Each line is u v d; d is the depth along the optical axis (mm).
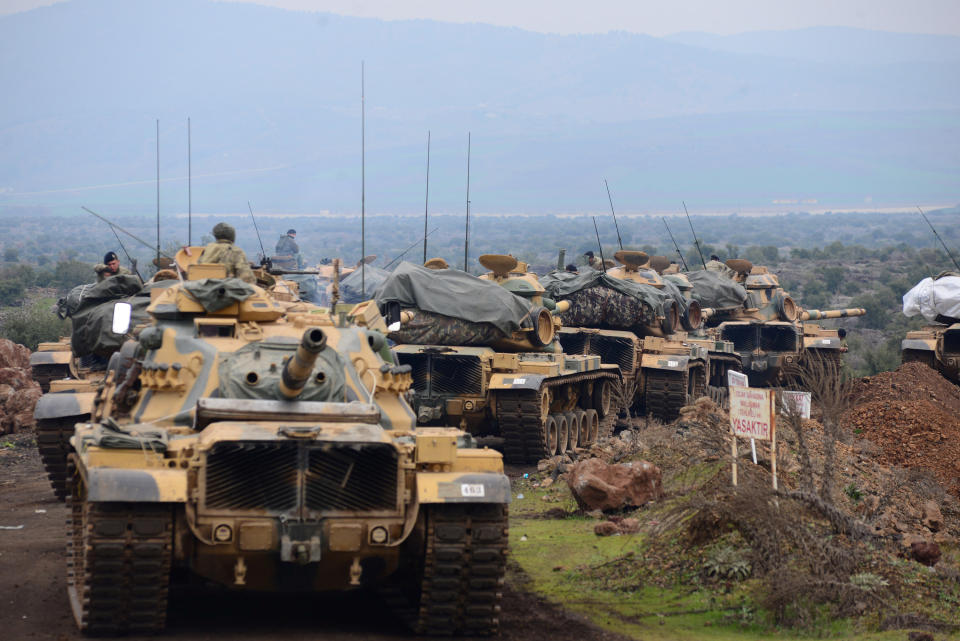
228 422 26906
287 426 26047
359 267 98500
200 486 25250
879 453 46312
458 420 59562
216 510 25328
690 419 49438
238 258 37594
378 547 26328
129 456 25516
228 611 29156
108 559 24969
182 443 26109
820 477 37594
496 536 26766
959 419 51938
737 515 31781
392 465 26500
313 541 25562
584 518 41844
